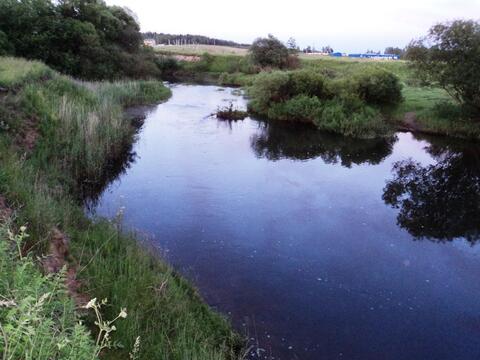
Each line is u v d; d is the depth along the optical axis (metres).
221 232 9.59
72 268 5.59
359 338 6.27
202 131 21.36
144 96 29.00
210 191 12.38
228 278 7.63
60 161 11.33
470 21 20.27
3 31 27.83
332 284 7.75
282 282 7.66
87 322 4.53
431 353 6.05
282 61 52.53
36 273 3.46
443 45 20.70
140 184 12.64
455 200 12.94
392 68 42.25
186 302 6.04
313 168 15.67
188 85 46.97
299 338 6.14
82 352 2.63
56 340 2.69
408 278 8.16
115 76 34.09
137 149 16.97
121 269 6.04
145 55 43.28
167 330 5.11
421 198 12.93
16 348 2.34
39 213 6.16
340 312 6.89
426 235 10.21
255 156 16.97
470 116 21.38
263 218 10.59
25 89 13.73
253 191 12.59
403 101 25.64
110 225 7.96
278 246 9.12
